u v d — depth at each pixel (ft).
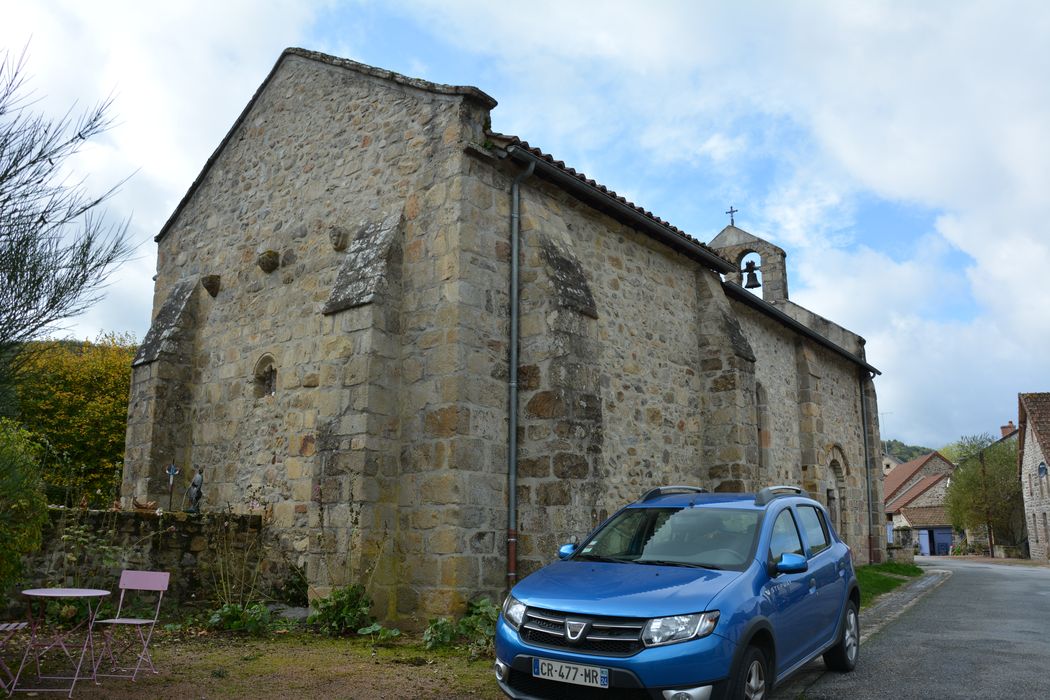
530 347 29.71
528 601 16.14
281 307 36.88
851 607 22.63
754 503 19.79
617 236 37.27
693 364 41.34
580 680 14.58
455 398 27.50
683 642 14.34
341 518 27.61
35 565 25.18
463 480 27.02
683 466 38.70
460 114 30.40
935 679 20.89
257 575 31.94
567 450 27.89
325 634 25.12
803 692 19.40
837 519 61.82
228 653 21.99
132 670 19.39
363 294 29.45
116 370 67.56
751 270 64.80
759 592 16.40
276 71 40.98
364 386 28.30
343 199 34.83
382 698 17.37
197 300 42.32
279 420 35.29
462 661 21.56
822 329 68.39
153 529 28.78
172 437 39.70
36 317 14.53
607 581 16.35
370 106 34.71
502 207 30.99
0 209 14.47
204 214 43.91
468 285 28.78
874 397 70.95
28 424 20.35
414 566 27.37
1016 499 144.87
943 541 180.86
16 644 21.90
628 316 36.83
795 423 55.21
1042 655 24.53
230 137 43.04
